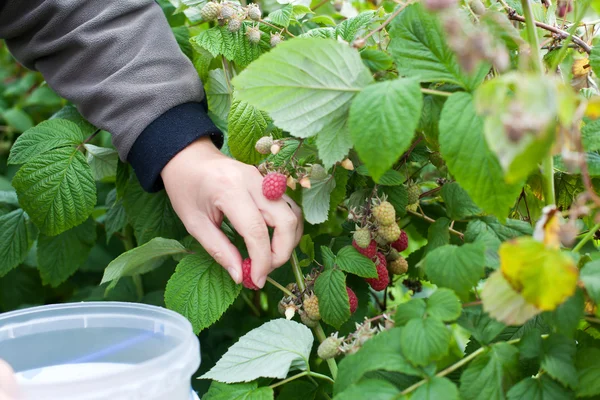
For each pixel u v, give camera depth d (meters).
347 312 0.98
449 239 1.03
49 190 1.15
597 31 1.26
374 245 1.04
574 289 0.65
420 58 0.80
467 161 0.72
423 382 0.71
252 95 0.83
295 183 1.01
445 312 0.72
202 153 1.08
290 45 0.78
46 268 1.42
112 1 1.17
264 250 0.98
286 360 0.94
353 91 0.82
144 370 0.71
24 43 1.24
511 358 0.74
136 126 1.09
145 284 1.68
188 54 1.38
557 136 0.59
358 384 0.73
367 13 1.08
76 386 0.67
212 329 1.46
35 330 0.89
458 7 0.85
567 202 1.08
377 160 0.72
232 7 1.19
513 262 0.63
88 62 1.16
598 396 0.74
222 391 0.93
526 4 0.80
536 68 0.81
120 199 1.43
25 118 2.50
